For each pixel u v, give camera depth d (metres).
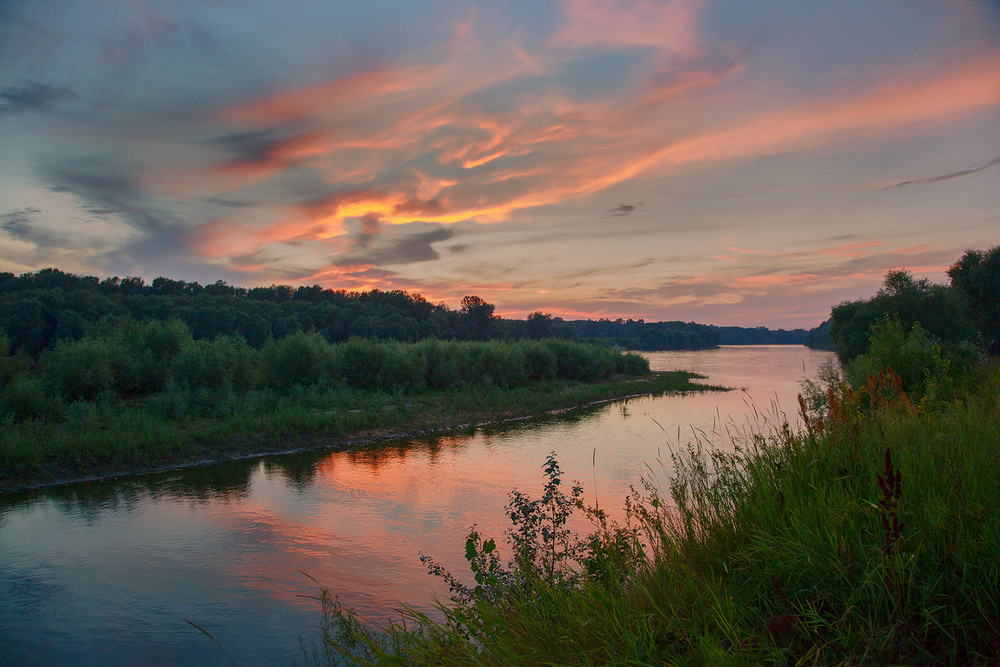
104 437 18.30
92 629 7.98
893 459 3.84
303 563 10.15
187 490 15.30
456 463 18.05
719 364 84.81
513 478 15.82
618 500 12.16
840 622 2.73
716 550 3.71
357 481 15.98
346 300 111.38
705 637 2.71
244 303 87.88
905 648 2.55
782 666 2.59
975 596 2.61
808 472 4.02
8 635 7.84
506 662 3.16
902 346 11.39
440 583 9.09
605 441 21.03
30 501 14.40
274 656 7.13
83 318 63.09
